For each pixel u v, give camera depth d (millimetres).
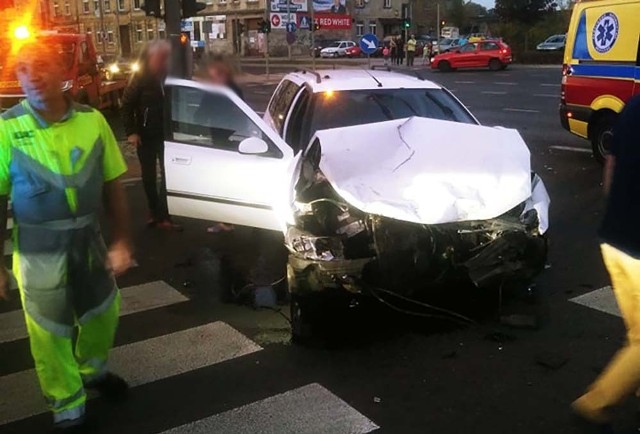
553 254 6566
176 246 7180
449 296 5484
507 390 4098
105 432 3734
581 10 10383
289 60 50125
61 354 3613
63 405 3654
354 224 4918
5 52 14047
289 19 39094
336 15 56219
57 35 15828
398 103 6773
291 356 4617
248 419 3844
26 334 5094
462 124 5789
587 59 10297
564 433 3635
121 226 3844
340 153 5371
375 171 5207
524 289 5531
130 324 5207
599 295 5508
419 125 5711
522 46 48469
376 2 66000
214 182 6504
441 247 4820
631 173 3295
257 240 7320
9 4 14906
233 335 4965
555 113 17094
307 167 5668
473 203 4914
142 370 4449
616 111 9844
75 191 3453
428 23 77688
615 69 9789
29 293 3502
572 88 10633
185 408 3979
